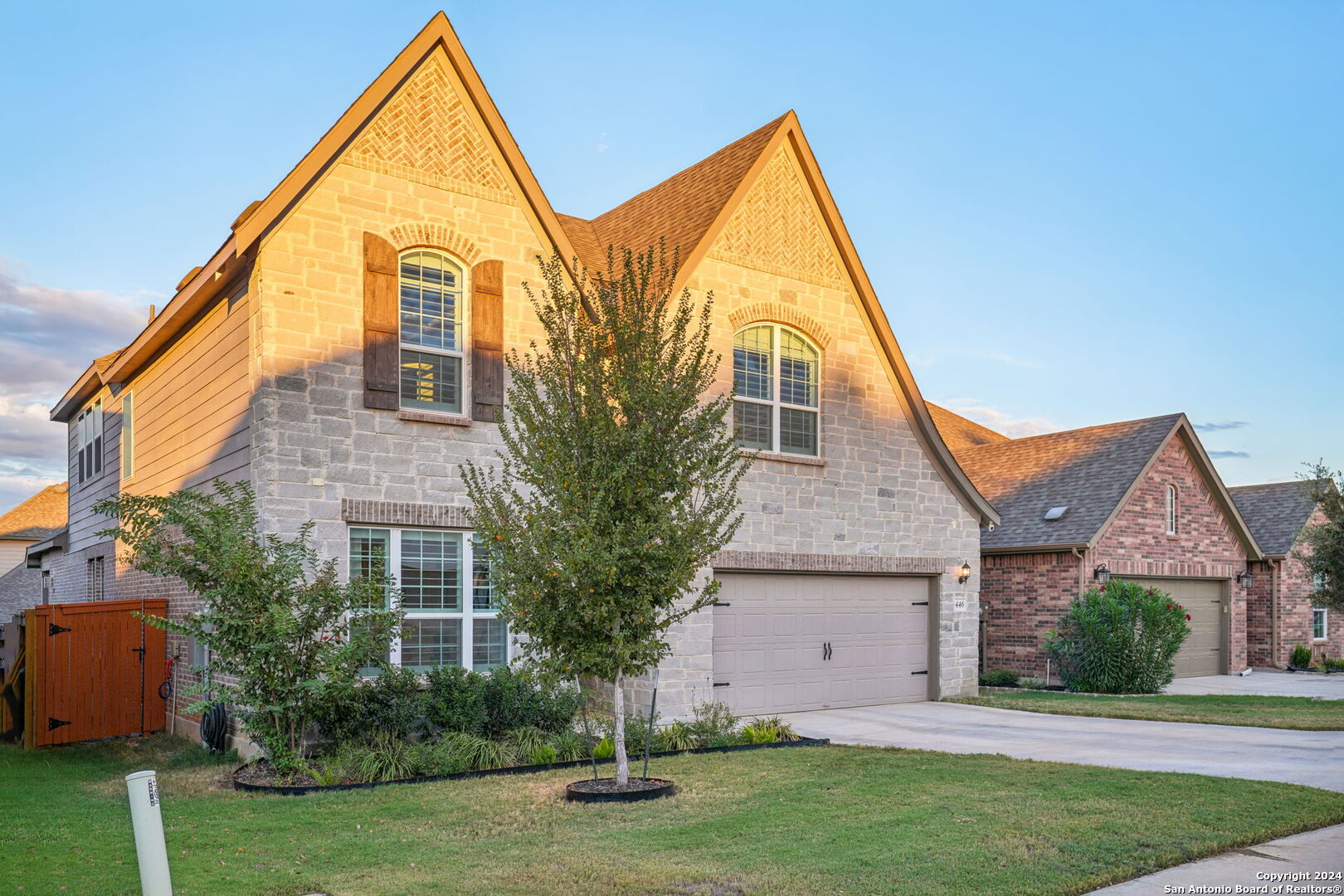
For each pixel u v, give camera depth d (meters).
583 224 19.39
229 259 12.55
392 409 13.14
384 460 13.05
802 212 17.47
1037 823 8.47
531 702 12.79
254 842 8.17
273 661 10.88
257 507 12.23
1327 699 19.52
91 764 12.92
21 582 33.91
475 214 14.08
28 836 8.55
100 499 20.39
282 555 11.20
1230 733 14.21
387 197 13.37
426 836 8.29
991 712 17.03
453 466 13.59
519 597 9.65
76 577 22.72
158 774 11.78
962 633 19.14
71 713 14.23
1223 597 26.73
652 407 9.91
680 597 10.13
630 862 7.43
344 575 12.66
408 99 13.64
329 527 12.59
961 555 19.30
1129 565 23.72
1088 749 12.79
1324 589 20.91
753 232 16.73
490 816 8.99
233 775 11.07
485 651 13.78
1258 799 9.37
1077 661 21.78
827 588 17.42
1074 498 24.50
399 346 13.44
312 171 12.64
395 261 13.34
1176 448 25.44
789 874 7.07
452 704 12.30
